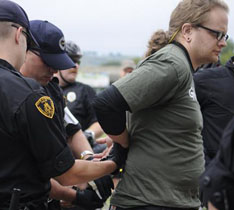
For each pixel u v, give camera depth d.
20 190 1.99
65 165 2.10
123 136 2.30
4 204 2.02
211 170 1.66
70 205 2.85
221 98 3.01
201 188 1.70
